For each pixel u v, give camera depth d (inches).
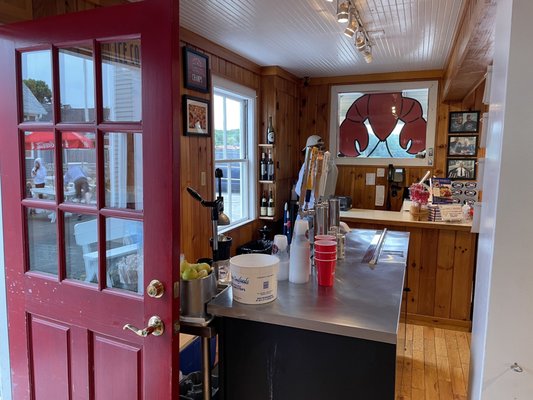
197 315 57.7
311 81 203.3
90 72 57.5
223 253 76.8
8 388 76.2
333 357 52.9
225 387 59.4
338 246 78.7
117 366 59.0
